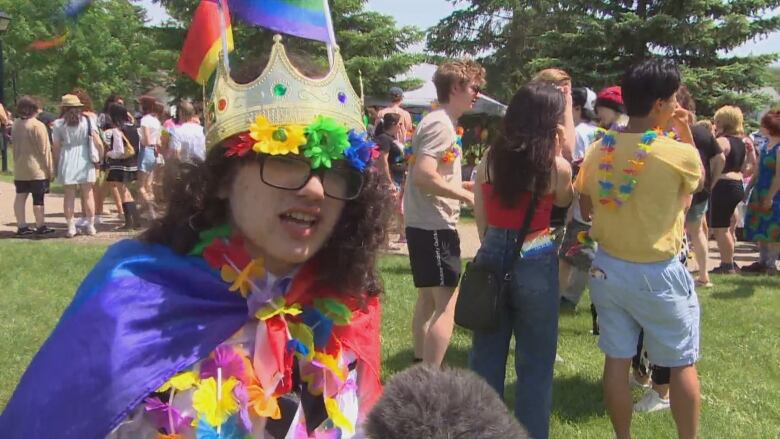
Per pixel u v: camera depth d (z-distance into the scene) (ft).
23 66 68.08
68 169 29.66
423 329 14.80
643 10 53.83
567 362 15.58
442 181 12.17
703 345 17.15
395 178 26.50
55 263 22.86
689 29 50.72
